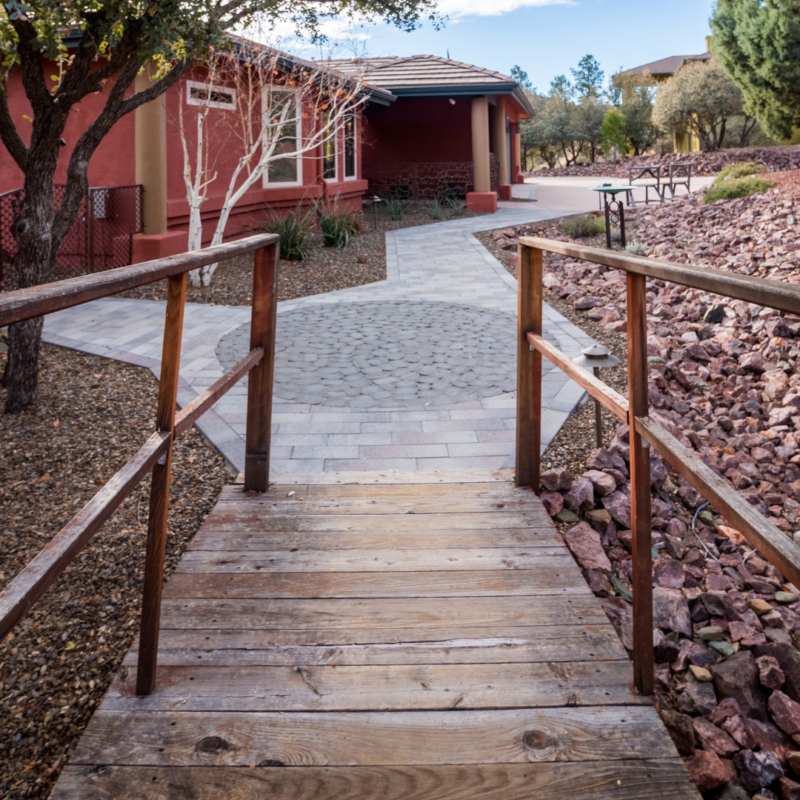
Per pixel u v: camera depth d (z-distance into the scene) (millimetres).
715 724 2293
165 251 9477
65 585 2727
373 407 4730
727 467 4223
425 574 2688
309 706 1995
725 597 2916
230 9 5086
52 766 1892
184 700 2021
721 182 14836
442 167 18219
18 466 3773
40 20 4035
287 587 2605
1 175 10578
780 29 18359
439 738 1875
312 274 9508
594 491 3516
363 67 14906
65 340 6332
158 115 9305
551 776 1746
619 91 40094
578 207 16844
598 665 2162
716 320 6855
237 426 4340
